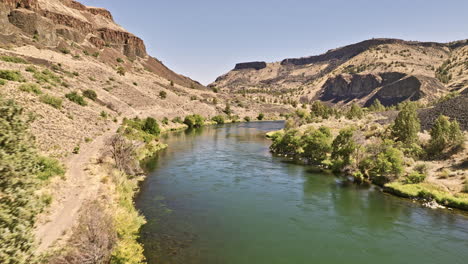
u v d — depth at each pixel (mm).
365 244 19922
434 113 71750
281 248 19156
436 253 18719
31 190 8219
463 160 38344
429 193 29266
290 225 23047
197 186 33688
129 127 59344
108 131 55875
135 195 29453
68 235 15977
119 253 15188
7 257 7078
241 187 33750
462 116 62000
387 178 34906
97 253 13820
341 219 24438
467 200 26578
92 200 21750
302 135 60875
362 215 25344
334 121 102625
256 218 24391
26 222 7812
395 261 17703
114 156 35281
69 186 24250
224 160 50219
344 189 33438
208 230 21672
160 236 20297
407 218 24641
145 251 17969
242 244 19578
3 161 7441
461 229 22359
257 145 69625
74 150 36562
